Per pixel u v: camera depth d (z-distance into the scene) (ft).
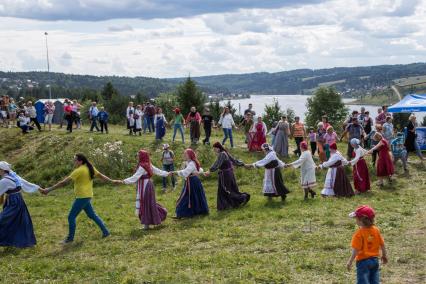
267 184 55.83
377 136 63.67
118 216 53.93
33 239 42.93
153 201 47.19
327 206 51.67
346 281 30.01
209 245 39.63
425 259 33.86
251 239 40.16
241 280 30.42
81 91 469.16
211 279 31.14
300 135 81.05
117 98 262.88
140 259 36.91
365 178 60.39
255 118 83.56
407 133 78.33
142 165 47.06
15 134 100.89
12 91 570.46
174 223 48.83
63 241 43.86
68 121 99.86
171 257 36.78
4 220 41.73
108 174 78.64
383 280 30.35
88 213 44.50
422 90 182.80
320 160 73.72
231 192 53.72
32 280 33.42
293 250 37.06
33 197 71.82
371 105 470.80
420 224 42.78
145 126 104.63
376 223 43.55
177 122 87.76
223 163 53.62
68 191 75.56
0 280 33.55
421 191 59.77
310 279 30.63
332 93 247.50
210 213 52.26
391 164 63.57
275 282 30.19
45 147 91.61
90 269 35.22
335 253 35.83
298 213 48.73
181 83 186.09
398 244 37.32
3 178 41.98
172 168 68.33
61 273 34.60
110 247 41.04
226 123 85.66
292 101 629.51
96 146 87.61
